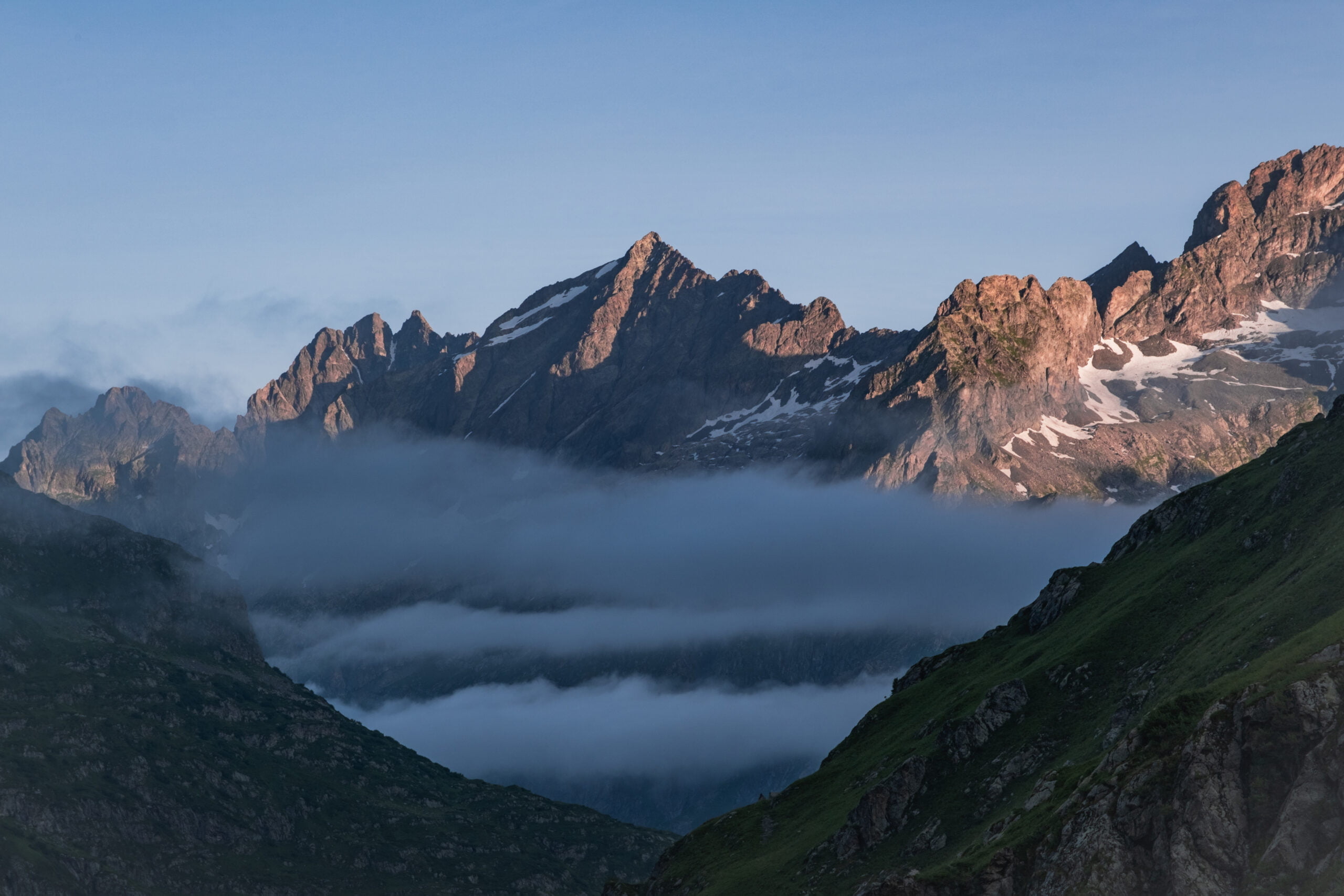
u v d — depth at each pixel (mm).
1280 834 131750
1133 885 146125
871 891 175125
